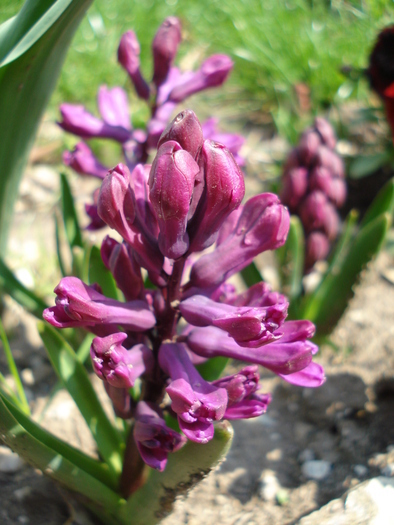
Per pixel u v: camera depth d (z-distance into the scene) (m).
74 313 0.14
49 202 0.40
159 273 0.16
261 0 0.52
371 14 0.43
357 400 0.28
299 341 0.15
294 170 0.28
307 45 0.48
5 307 0.29
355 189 0.42
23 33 0.20
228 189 0.13
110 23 0.49
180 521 0.23
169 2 0.53
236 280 0.36
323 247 0.29
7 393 0.21
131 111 0.45
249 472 0.25
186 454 0.16
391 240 0.38
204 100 0.50
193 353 0.17
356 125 0.44
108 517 0.20
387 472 0.24
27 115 0.24
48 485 0.23
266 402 0.16
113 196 0.14
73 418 0.27
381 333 0.32
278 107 0.49
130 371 0.15
